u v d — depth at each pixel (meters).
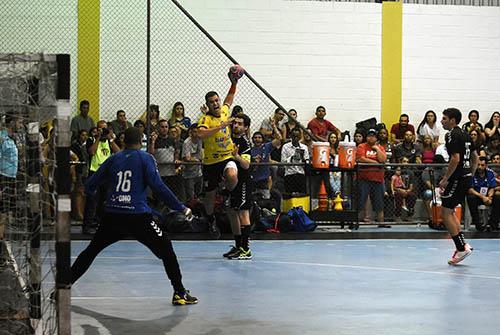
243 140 10.58
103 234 7.09
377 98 17.38
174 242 12.66
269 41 16.97
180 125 14.78
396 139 16.61
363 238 13.52
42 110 5.83
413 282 8.68
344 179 14.70
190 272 9.23
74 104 15.93
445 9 17.59
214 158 10.52
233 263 10.09
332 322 6.47
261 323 6.40
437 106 17.61
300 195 13.97
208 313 6.79
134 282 8.48
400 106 17.48
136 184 7.03
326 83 17.19
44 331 5.51
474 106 17.70
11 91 5.84
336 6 17.20
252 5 16.89
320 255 11.09
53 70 5.32
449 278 9.02
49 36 15.84
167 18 16.30
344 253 11.38
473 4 17.97
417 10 17.52
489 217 14.39
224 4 16.77
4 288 5.98
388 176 14.98
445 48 17.61
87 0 15.93
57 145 5.17
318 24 17.14
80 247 11.73
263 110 16.66
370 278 8.94
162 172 13.58
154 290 7.98
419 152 16.08
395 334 6.07
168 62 16.28
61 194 5.17
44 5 15.81
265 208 13.63
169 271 7.14
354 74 17.30
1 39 15.71
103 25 16.00
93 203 12.85
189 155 13.70
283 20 17.00
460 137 10.03
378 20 17.38
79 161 13.98
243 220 10.53
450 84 17.64
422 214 15.03
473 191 14.19
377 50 17.38
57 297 5.19
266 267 9.74
